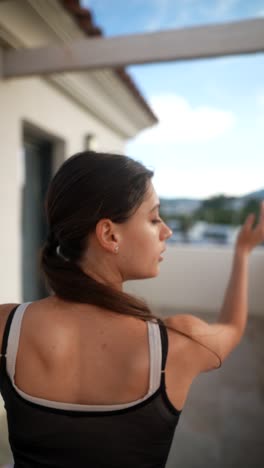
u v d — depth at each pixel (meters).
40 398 0.59
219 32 2.18
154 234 0.66
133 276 0.68
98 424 0.56
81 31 3.05
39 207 3.97
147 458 0.56
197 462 1.81
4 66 2.61
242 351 3.14
